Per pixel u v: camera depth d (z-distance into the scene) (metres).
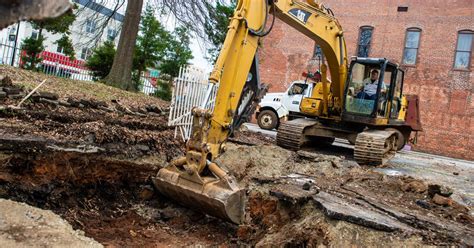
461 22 20.67
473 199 6.84
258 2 6.05
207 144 5.09
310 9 8.31
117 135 6.37
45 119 6.47
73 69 17.88
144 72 20.50
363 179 6.66
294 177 6.56
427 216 5.00
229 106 5.67
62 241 3.37
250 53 5.96
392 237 4.29
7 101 6.92
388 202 5.49
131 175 6.20
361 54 22.84
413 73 21.45
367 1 22.66
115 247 4.56
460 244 4.17
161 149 6.89
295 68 23.83
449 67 20.75
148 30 18.66
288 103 17.23
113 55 17.19
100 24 16.67
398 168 9.91
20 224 3.44
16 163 4.98
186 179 5.12
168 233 5.20
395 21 22.02
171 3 15.65
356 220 4.48
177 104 7.14
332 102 10.55
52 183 5.24
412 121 14.05
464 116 20.23
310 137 11.41
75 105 8.27
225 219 5.15
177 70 19.78
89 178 5.71
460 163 15.00
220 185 5.01
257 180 6.15
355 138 10.52
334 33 9.24
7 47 15.60
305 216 5.13
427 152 20.62
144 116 9.56
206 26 16.58
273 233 5.11
